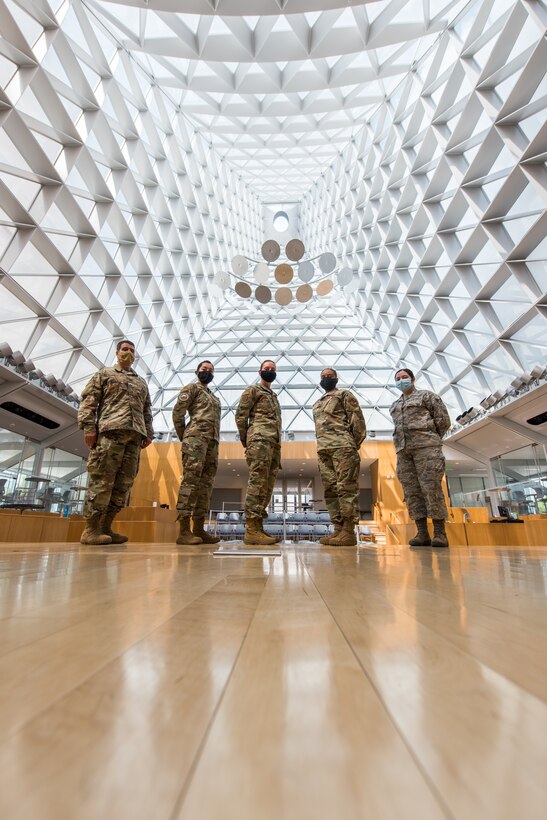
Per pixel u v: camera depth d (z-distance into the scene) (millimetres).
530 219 10820
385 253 18500
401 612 811
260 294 11031
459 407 17609
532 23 9141
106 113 11875
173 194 17609
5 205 10016
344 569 1703
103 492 3799
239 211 27953
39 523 5309
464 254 13359
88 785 223
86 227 12664
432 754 271
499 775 240
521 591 1094
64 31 9805
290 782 230
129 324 17438
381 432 20750
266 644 581
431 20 10570
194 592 1050
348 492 4035
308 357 25500
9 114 9055
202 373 4652
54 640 589
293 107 15289
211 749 279
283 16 10500
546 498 10867
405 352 21234
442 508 3992
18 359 10688
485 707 366
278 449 4453
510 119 10273
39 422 13789
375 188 17891
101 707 359
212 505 26469
